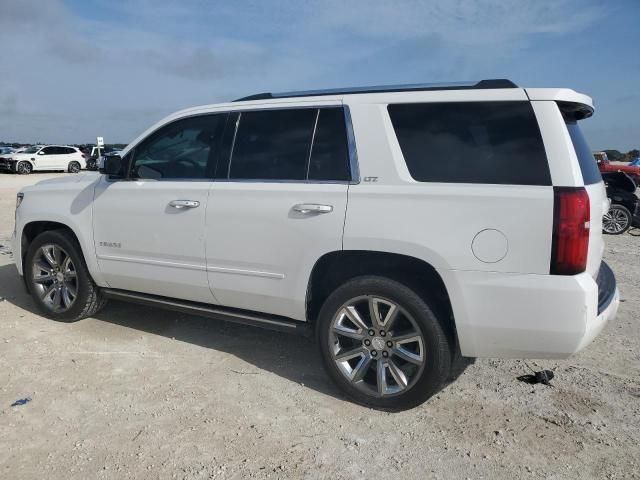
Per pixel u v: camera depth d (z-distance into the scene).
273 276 3.76
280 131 3.83
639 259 8.60
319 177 3.61
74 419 3.32
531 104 3.13
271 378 3.94
